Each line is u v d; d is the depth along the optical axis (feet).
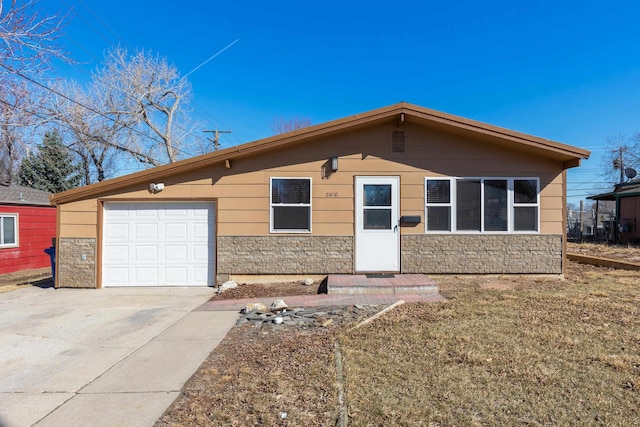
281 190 29.27
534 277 28.60
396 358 13.16
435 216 29.12
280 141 27.99
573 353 13.26
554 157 28.66
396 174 29.25
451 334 15.40
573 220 79.25
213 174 29.27
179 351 15.07
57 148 80.28
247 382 11.77
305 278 28.94
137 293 27.35
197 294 26.84
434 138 29.25
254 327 17.99
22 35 23.97
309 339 15.61
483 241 28.99
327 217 29.19
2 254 45.09
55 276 29.32
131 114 72.13
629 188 62.90
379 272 29.01
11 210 46.42
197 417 9.85
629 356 12.91
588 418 9.31
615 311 18.49
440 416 9.48
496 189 29.17
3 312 21.98
